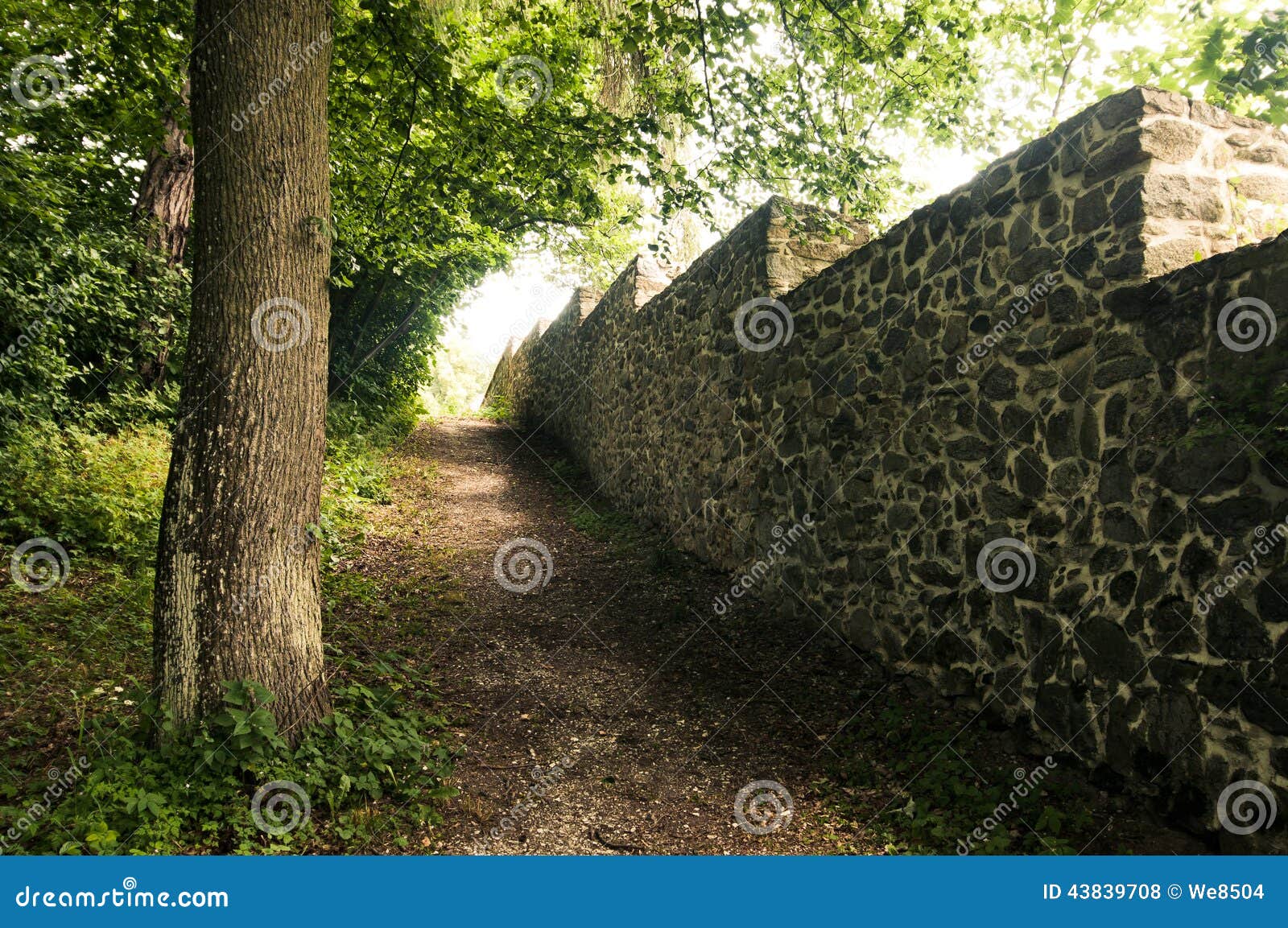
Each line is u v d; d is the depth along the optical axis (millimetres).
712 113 6289
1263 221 3756
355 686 4004
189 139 5215
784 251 6941
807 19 6156
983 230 4477
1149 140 3531
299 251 3584
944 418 4723
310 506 3686
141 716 3445
